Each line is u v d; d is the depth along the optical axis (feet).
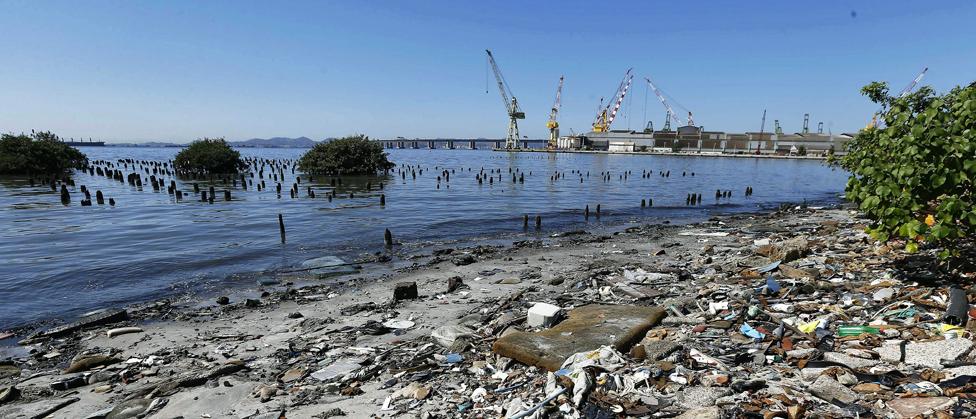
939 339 16.46
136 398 19.07
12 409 18.58
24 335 29.40
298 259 50.60
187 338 27.55
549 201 111.34
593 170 249.96
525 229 71.51
